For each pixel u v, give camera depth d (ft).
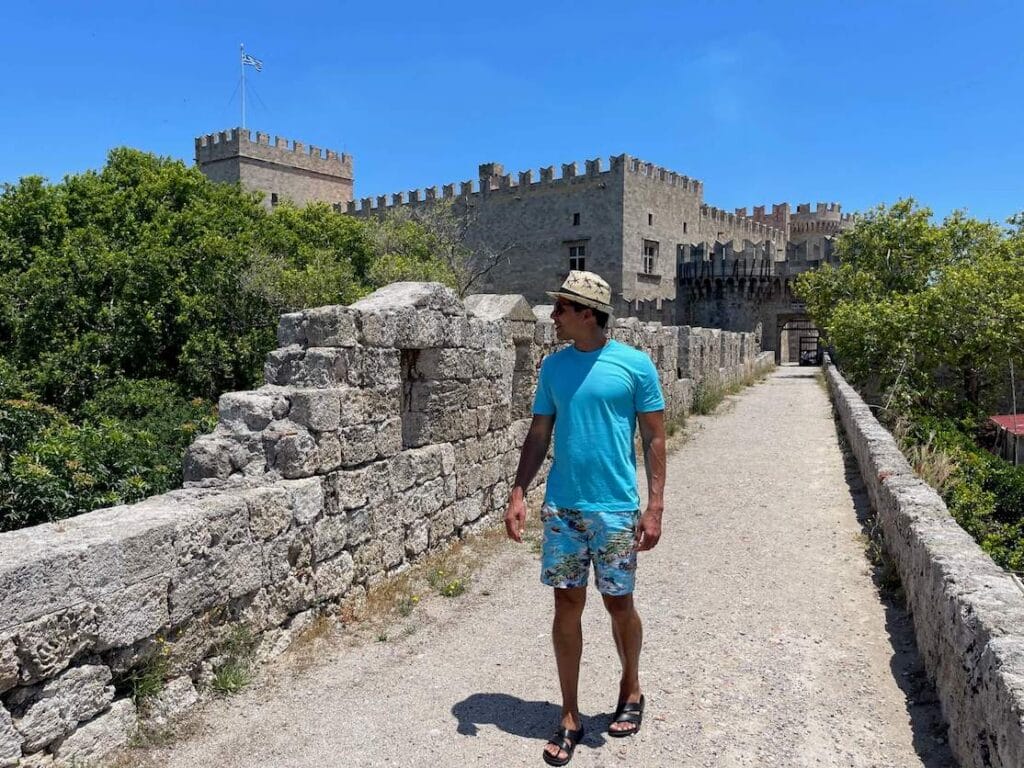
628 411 11.94
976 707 10.85
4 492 30.66
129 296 65.62
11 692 10.88
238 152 184.85
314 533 17.33
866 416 40.37
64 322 64.85
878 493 25.38
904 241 110.73
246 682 14.57
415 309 21.56
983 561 14.34
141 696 12.78
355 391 19.10
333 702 13.98
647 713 13.37
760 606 18.75
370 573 19.45
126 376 64.80
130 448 39.24
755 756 12.05
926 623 14.98
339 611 18.02
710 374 69.97
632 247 161.27
